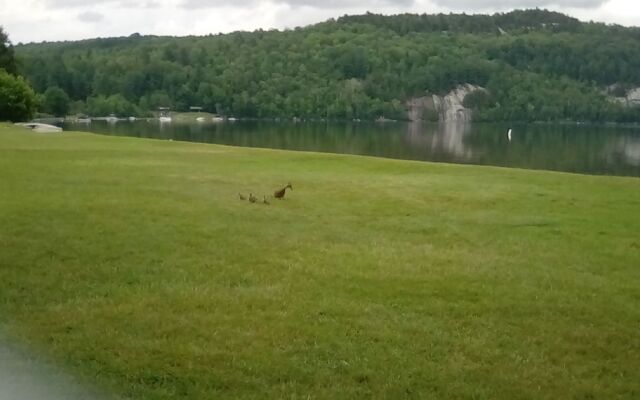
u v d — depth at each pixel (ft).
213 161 74.38
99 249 29.94
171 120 404.16
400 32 648.38
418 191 54.49
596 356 20.61
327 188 54.80
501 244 35.55
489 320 23.21
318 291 25.50
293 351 19.86
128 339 20.08
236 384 17.74
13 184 47.80
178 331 20.90
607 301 25.75
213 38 586.86
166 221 36.55
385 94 477.36
